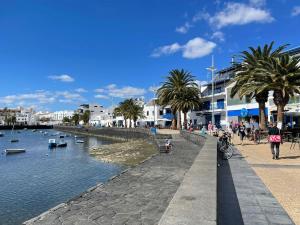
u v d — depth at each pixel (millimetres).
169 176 13891
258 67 32531
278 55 35969
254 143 27812
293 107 38906
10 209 17125
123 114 107812
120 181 12672
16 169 32781
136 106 106312
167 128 85750
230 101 61188
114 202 9312
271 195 9109
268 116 48062
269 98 48469
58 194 20531
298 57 30109
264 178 11586
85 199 9703
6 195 20359
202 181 7359
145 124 108750
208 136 28422
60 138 101938
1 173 29953
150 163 18812
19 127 196500
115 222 7426
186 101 64500
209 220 4629
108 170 29219
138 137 73375
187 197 5895
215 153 13602
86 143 75625
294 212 7520
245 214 7406
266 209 7773
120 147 51125
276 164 15125
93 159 38594
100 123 173250
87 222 7477
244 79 37312
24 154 49781
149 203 9156
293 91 29906
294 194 9203
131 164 31406
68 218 7809
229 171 13180
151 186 11648
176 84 64625
